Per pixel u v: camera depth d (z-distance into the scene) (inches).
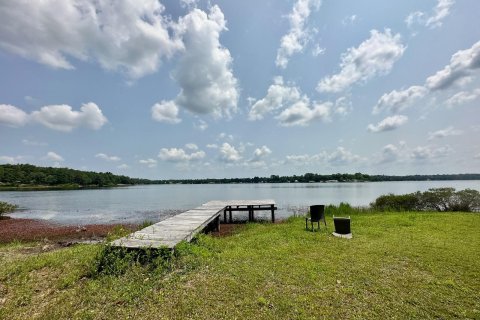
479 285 199.9
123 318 159.8
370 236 368.2
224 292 189.8
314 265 246.1
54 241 516.1
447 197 685.9
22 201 1633.9
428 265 242.4
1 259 285.9
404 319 156.0
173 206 1257.4
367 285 201.8
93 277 217.9
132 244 254.5
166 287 197.6
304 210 951.0
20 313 169.6
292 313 163.3
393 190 2425.0
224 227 604.4
